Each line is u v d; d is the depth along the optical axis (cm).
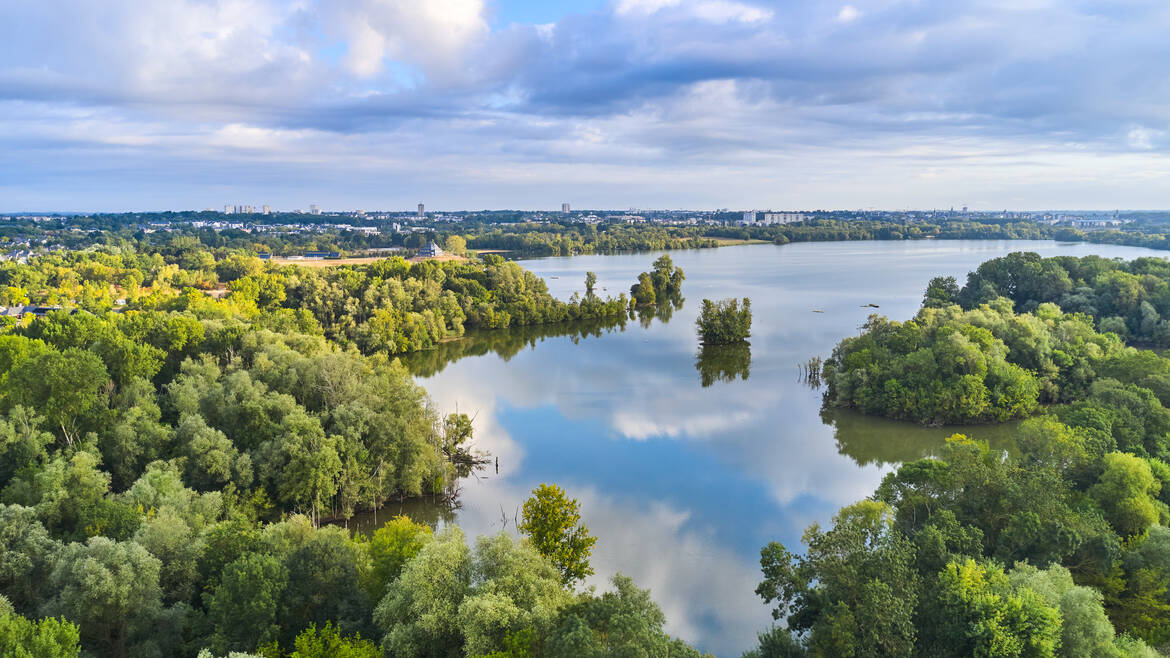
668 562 8712
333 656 4969
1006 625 5491
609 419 14338
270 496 9256
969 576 5794
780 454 12319
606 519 9888
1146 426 9494
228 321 14038
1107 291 18738
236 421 9819
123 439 8725
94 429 9081
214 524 7100
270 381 10812
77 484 7594
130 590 5656
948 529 6606
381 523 9825
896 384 13612
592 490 10888
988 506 7144
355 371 11481
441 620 5325
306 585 5809
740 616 7575
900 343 15000
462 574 5759
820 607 6006
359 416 10188
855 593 5697
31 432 8344
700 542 9206
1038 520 6619
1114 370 12319
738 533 9450
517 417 14512
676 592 8038
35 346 10475
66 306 19288
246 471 8925
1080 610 5575
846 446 12650
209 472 8794
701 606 7769
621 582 5925
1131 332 17900
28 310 19062
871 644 5350
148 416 9256
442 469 10731
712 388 16725
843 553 6028
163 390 10600
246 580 5522
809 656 5678
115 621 5662
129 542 6153
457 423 12044
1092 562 6706
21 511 6656
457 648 5384
